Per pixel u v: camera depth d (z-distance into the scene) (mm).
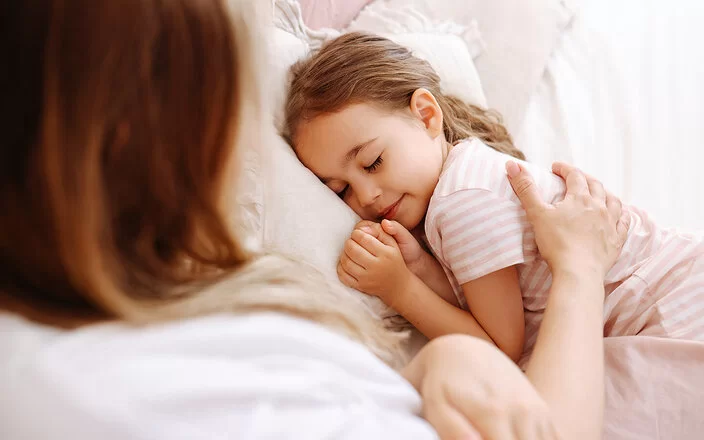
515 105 1455
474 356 566
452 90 1364
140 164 448
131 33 407
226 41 459
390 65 1139
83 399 364
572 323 750
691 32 1556
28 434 357
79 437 360
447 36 1459
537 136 1413
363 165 1091
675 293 1001
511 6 1545
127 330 421
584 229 922
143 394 380
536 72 1482
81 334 406
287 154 1100
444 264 1082
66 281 429
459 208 1017
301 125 1122
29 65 396
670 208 1314
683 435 847
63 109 399
